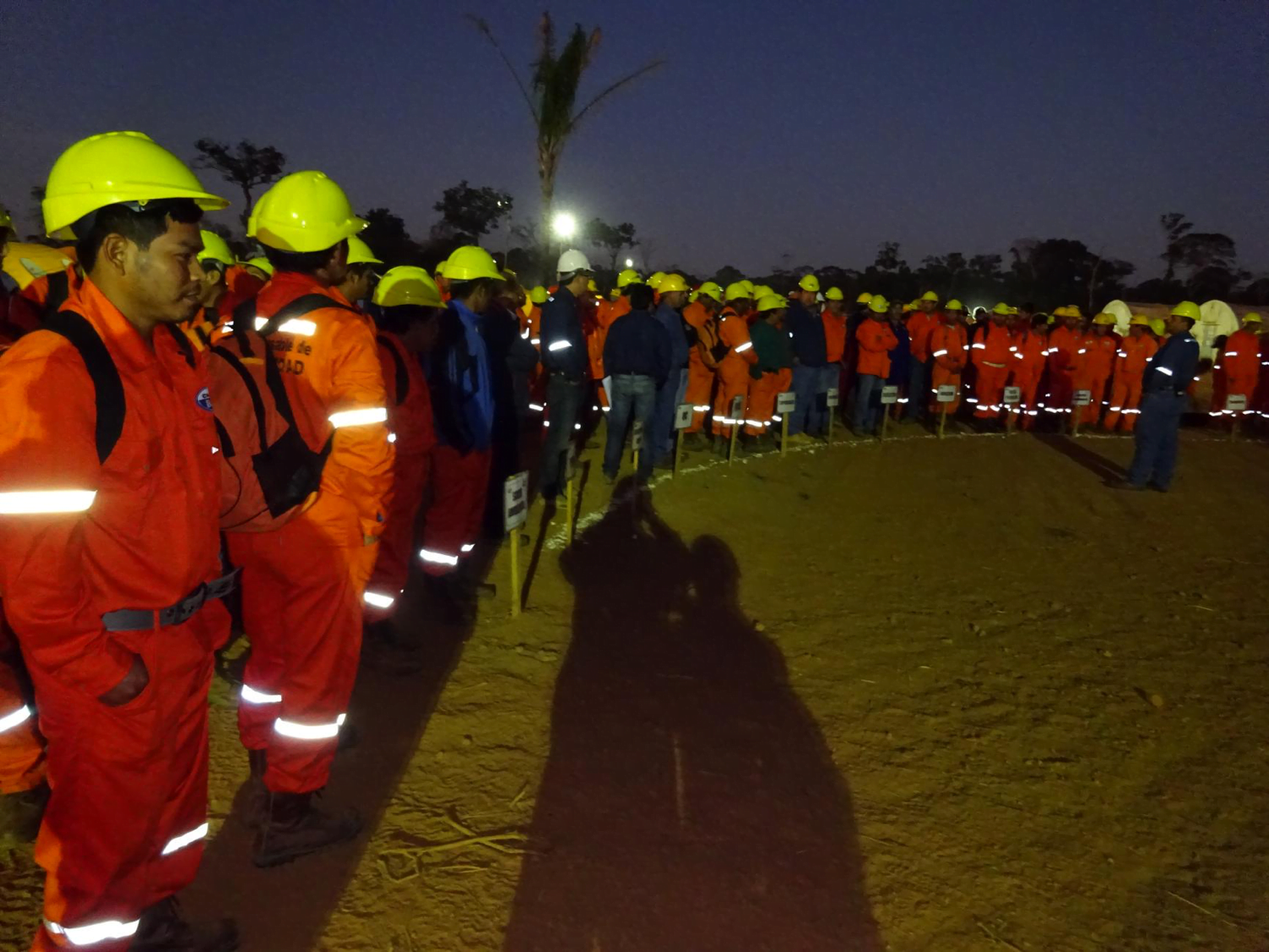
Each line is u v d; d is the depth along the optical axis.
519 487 5.44
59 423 1.93
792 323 12.32
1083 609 6.45
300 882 3.13
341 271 3.34
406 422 4.45
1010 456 12.66
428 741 4.07
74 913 2.27
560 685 4.69
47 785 3.32
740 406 10.52
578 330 7.59
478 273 5.12
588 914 3.05
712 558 7.04
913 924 3.10
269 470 2.86
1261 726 4.75
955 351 14.90
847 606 6.19
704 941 2.96
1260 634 6.14
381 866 3.23
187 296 2.20
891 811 3.76
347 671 3.17
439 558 5.27
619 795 3.75
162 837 2.43
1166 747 4.46
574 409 7.67
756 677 4.95
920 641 5.64
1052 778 4.11
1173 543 8.49
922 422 15.59
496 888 3.14
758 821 3.62
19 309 3.87
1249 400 16.38
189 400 2.31
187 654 2.34
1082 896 3.30
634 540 7.36
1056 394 15.41
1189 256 52.84
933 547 7.84
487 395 5.21
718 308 11.85
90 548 2.13
